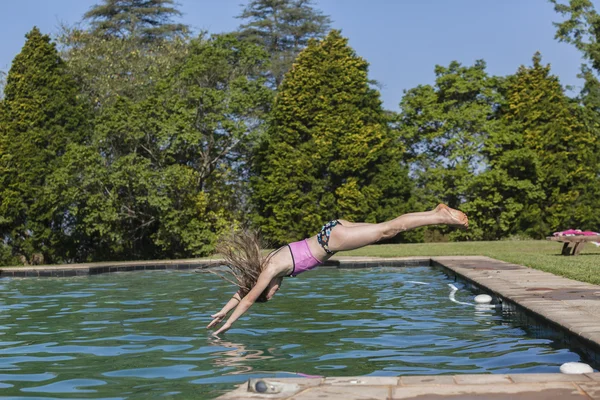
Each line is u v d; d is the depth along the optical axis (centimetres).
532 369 511
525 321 720
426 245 2195
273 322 782
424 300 972
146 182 1939
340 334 693
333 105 2586
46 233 2039
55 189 1938
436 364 538
